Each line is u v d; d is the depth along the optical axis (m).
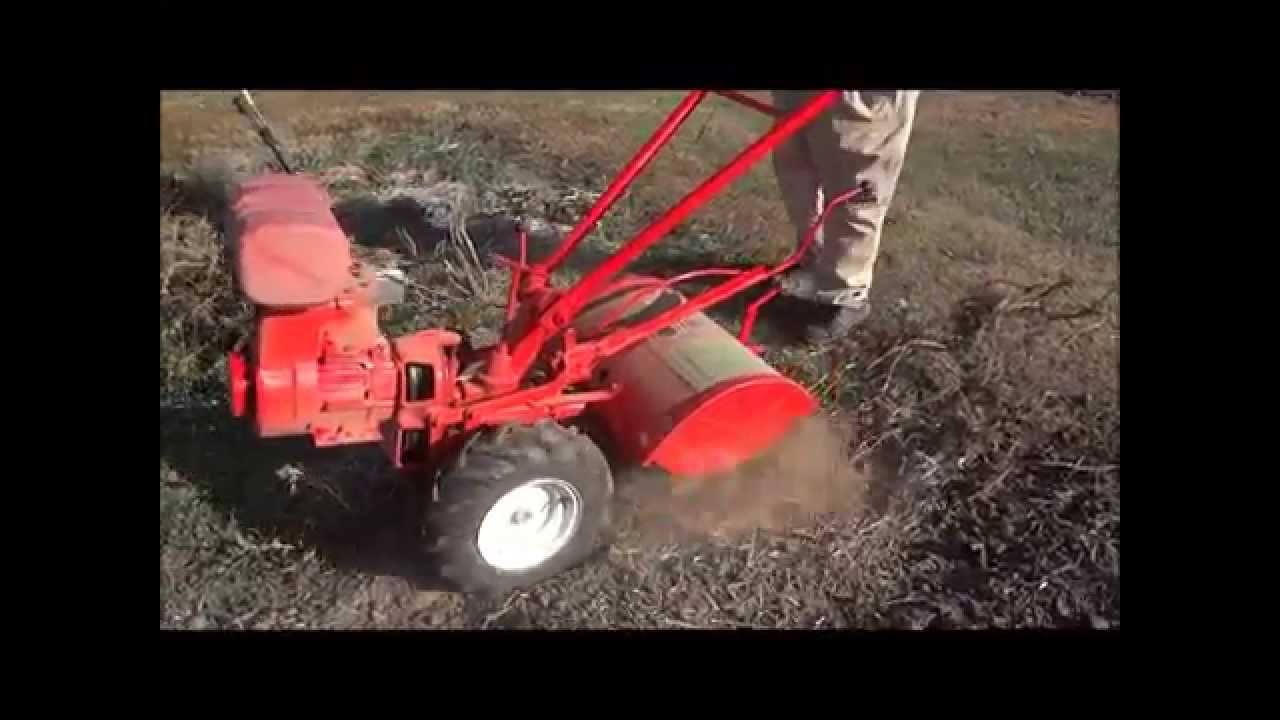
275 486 4.68
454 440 4.06
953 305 6.30
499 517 3.97
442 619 4.14
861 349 5.84
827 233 5.68
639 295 4.80
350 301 3.91
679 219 3.83
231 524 4.43
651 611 4.24
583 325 4.80
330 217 3.80
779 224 7.15
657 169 7.81
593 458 4.05
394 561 4.38
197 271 5.87
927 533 4.67
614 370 4.54
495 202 7.12
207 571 4.25
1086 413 5.35
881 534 4.64
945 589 4.39
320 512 4.58
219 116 8.08
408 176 7.31
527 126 8.34
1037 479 4.95
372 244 6.48
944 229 7.27
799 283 5.99
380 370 3.95
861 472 5.01
